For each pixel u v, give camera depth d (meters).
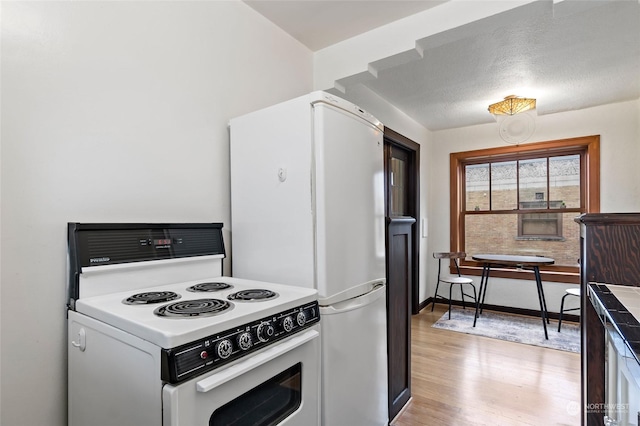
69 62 1.21
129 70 1.39
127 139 1.38
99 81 1.29
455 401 2.19
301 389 1.17
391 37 2.12
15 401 1.08
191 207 1.62
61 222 1.19
